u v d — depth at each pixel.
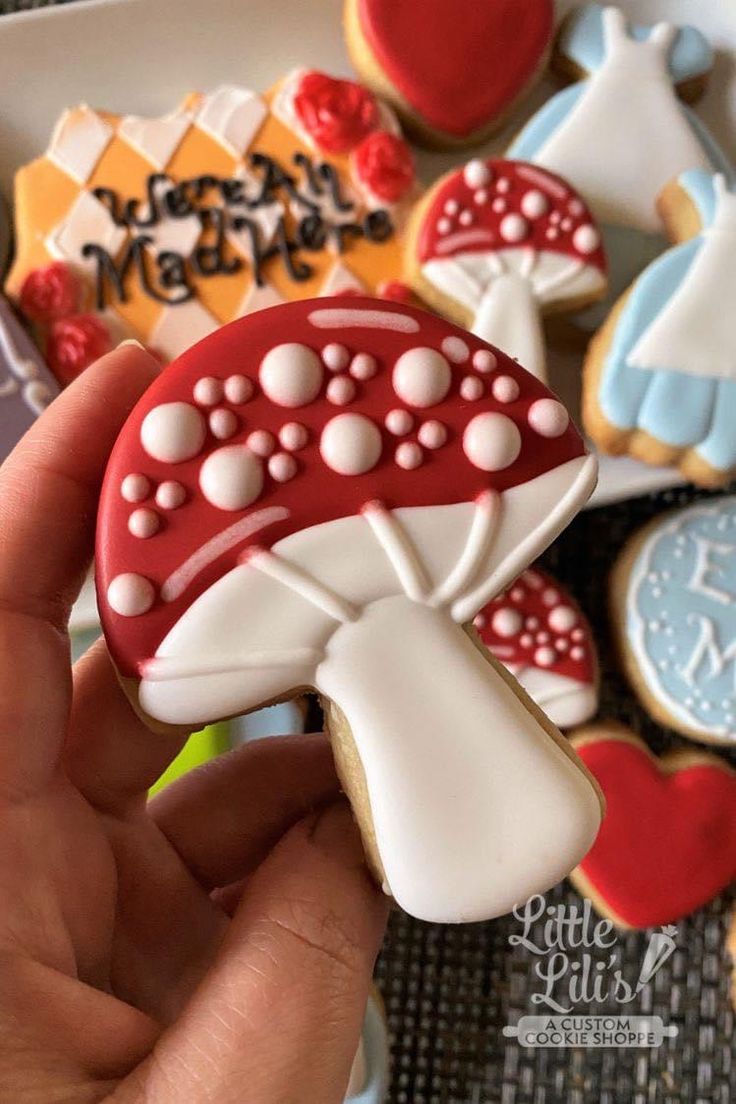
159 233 0.35
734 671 0.35
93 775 0.24
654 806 0.34
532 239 0.34
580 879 0.34
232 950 0.20
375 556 0.19
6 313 0.34
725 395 0.33
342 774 0.21
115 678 0.24
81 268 0.35
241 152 0.35
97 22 0.35
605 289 0.35
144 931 0.24
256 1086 0.18
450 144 0.37
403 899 0.19
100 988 0.22
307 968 0.19
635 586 0.36
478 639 0.20
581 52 0.36
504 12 0.35
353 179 0.36
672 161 0.35
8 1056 0.17
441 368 0.19
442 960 0.35
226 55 0.36
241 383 0.19
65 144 0.35
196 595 0.19
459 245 0.34
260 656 0.19
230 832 0.26
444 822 0.19
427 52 0.35
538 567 0.37
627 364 0.34
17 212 0.35
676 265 0.34
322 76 0.35
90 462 0.22
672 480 0.35
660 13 0.37
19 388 0.33
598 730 0.35
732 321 0.33
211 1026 0.18
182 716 0.19
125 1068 0.18
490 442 0.19
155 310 0.35
